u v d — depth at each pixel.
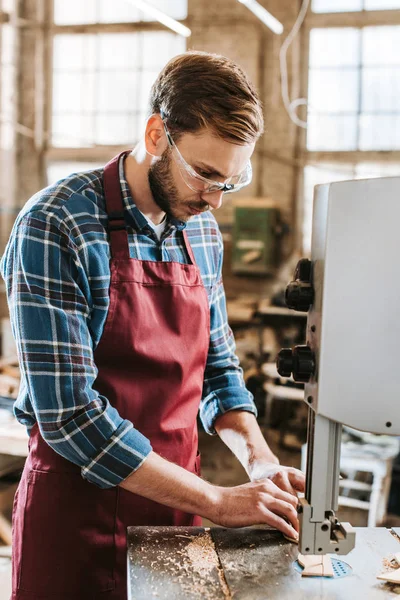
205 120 1.12
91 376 1.19
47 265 1.18
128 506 1.27
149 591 0.98
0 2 6.92
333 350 0.96
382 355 0.95
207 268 1.49
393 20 6.34
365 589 1.01
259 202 6.23
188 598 0.96
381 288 0.94
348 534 1.02
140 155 1.29
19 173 7.16
